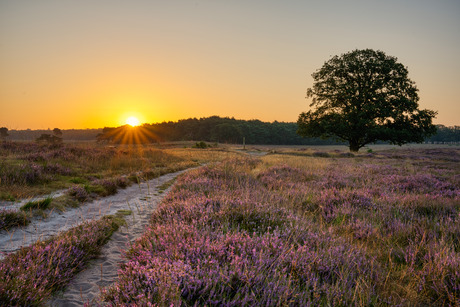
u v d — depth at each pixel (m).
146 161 18.19
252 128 154.50
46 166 10.91
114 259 4.19
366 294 2.84
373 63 38.69
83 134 189.38
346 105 40.53
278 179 11.73
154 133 165.12
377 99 37.28
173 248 3.44
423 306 2.90
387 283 3.23
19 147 15.59
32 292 2.74
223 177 11.09
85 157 15.34
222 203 5.82
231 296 2.65
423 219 5.46
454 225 5.06
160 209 5.98
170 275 2.71
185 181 10.20
